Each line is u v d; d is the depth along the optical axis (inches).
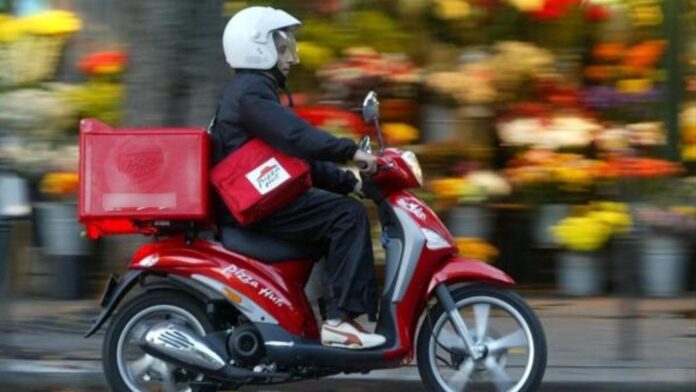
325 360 808.9
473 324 852.6
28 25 1314.0
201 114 1026.1
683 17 1283.2
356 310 804.6
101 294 1230.9
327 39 1268.5
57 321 1114.1
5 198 1167.6
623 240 1152.2
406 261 815.1
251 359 815.7
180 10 1021.2
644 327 1105.4
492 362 830.5
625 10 1283.2
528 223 1290.6
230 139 806.5
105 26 1317.7
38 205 1234.0
